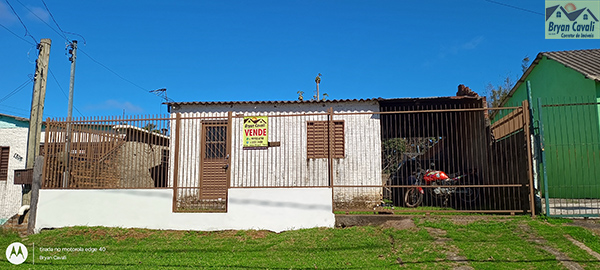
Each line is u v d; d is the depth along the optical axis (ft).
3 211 43.11
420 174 35.06
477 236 22.71
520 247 20.74
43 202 29.73
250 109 36.65
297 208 27.22
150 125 29.66
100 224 28.89
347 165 35.14
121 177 30.14
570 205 28.35
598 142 31.35
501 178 30.60
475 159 36.70
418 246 21.75
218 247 24.09
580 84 34.68
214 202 30.14
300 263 20.52
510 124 29.91
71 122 30.60
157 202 28.55
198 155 35.60
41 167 30.45
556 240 21.29
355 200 34.60
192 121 36.29
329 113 28.63
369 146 35.27
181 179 35.04
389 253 21.42
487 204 32.78
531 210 25.30
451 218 25.90
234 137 36.11
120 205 28.94
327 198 27.12
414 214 27.27
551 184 34.19
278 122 36.35
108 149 30.40
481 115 35.70
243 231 27.04
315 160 35.42
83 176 30.40
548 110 35.53
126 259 22.34
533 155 25.75
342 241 23.57
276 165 35.63
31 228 29.58
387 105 36.91
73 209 29.37
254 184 35.37
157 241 26.08
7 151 44.60
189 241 25.72
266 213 27.45
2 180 43.80
